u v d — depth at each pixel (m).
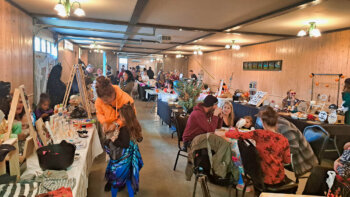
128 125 2.33
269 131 2.13
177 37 8.95
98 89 2.40
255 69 9.82
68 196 1.41
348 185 1.59
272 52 8.74
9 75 3.96
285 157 2.12
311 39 6.88
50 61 7.21
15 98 1.78
